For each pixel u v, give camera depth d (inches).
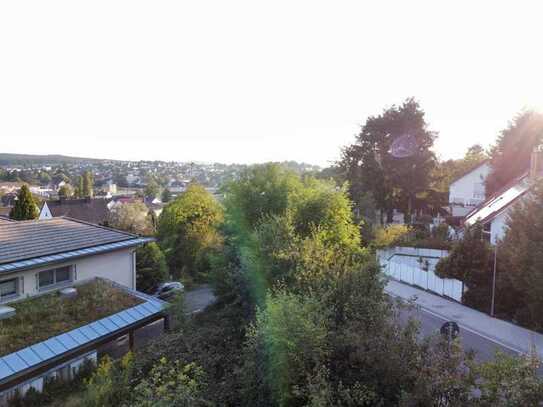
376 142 1557.6
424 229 1398.9
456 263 809.5
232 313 501.0
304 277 422.3
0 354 434.3
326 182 761.0
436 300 829.2
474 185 1752.0
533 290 596.4
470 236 810.8
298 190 733.3
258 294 485.1
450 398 222.5
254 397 313.4
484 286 772.0
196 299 915.4
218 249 745.0
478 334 618.8
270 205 740.0
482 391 225.6
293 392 259.6
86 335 506.0
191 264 1138.0
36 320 504.4
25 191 1376.7
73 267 619.2
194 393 304.7
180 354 416.5
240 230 729.6
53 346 470.6
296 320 281.1
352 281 367.6
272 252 482.3
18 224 684.7
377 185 1528.1
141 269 941.2
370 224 1277.1
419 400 218.7
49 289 585.6
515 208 670.5
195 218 1179.3
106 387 358.9
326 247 496.4
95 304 566.6
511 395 211.6
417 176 1497.3
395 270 1067.3
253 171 799.7
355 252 535.5
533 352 243.4
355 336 269.6
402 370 242.1
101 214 2091.5
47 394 457.7
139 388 302.7
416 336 280.2
